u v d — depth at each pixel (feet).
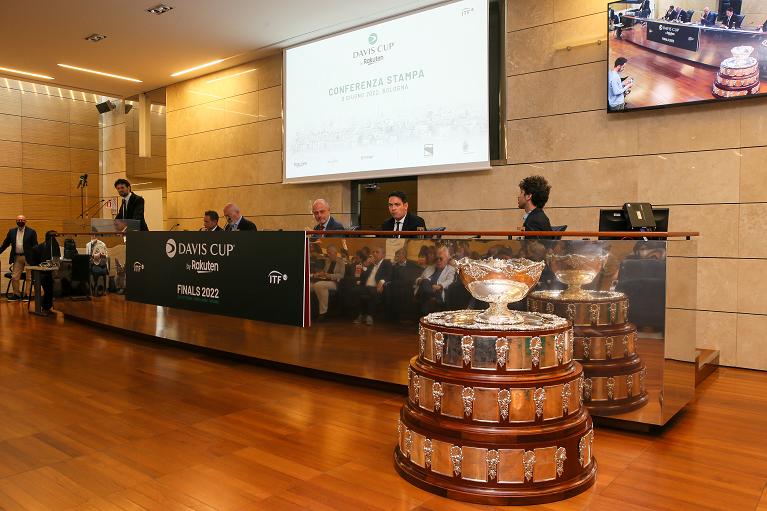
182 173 32.37
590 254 10.52
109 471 8.48
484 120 20.81
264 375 14.33
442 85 21.80
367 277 13.04
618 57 17.53
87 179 38.11
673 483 8.14
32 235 30.32
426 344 8.55
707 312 16.65
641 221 12.25
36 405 11.80
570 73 18.99
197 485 8.02
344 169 24.90
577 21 18.81
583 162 18.76
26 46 26.09
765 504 7.48
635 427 10.34
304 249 13.83
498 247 11.37
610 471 8.59
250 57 28.09
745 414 11.50
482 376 7.84
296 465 8.76
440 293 12.01
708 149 16.52
